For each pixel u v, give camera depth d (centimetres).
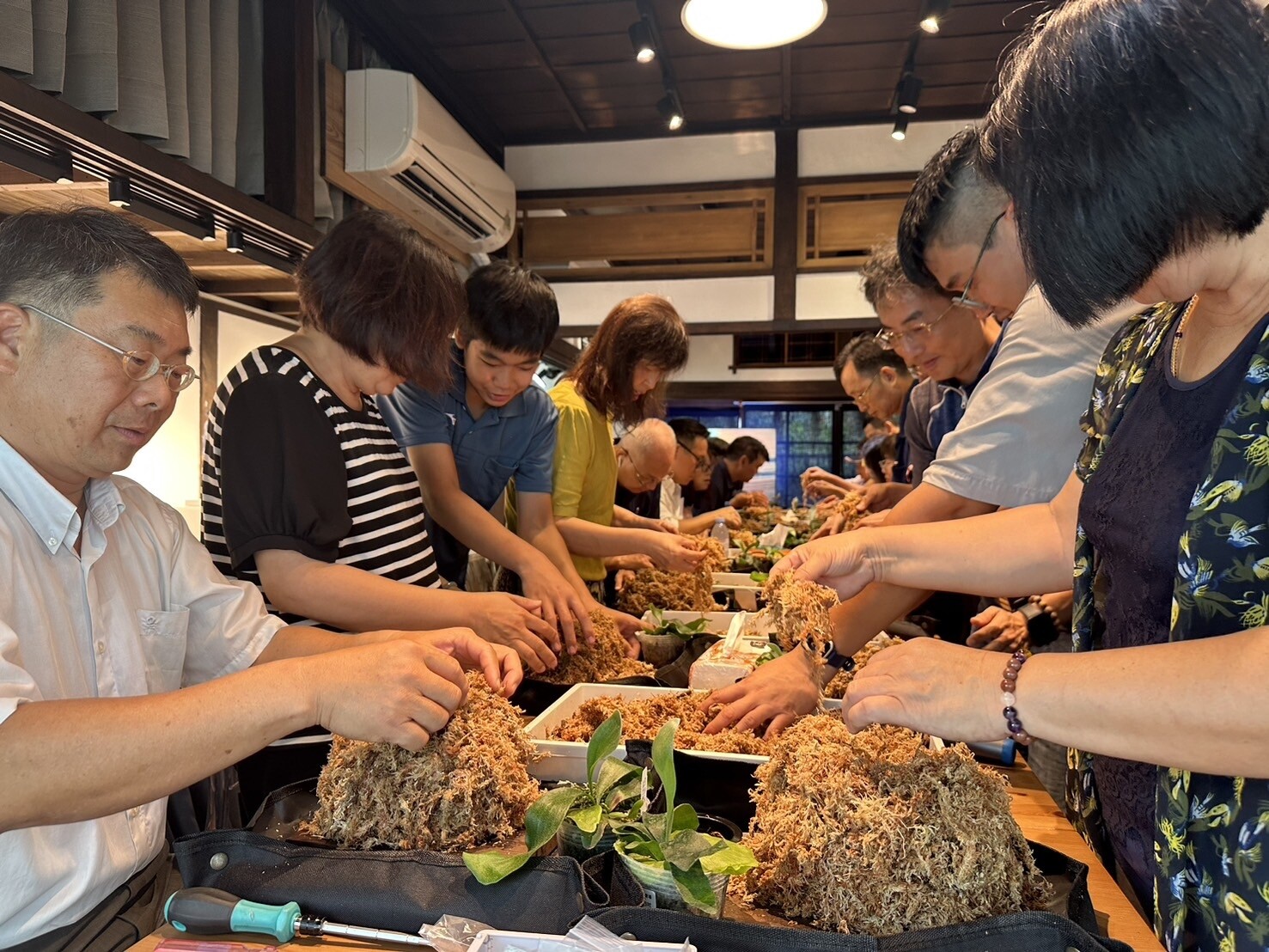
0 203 204
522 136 485
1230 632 83
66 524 108
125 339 100
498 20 362
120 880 111
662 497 544
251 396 153
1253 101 69
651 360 275
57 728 85
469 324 215
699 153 475
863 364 436
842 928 87
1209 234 75
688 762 116
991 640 211
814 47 387
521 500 259
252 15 282
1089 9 76
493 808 105
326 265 155
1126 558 99
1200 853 85
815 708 147
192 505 310
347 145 329
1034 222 79
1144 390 103
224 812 148
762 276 475
